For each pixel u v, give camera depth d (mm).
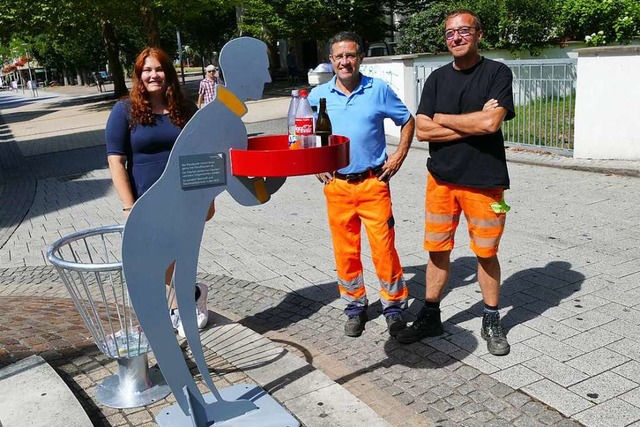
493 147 3529
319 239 6562
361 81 3840
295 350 4086
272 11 25312
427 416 3223
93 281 5621
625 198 7195
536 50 14891
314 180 9516
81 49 45500
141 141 3541
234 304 4973
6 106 40250
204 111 2699
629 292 4605
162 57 3486
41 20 23578
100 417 3162
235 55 2723
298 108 2943
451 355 3852
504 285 4887
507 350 3795
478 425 3115
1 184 11438
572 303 4473
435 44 16516
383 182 3898
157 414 3145
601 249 5555
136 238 2668
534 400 3303
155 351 2799
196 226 2789
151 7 23750
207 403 2967
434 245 3879
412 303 4719
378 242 3945
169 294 3693
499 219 3641
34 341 4016
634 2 14258
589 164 8844
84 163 13141
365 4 24609
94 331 3184
